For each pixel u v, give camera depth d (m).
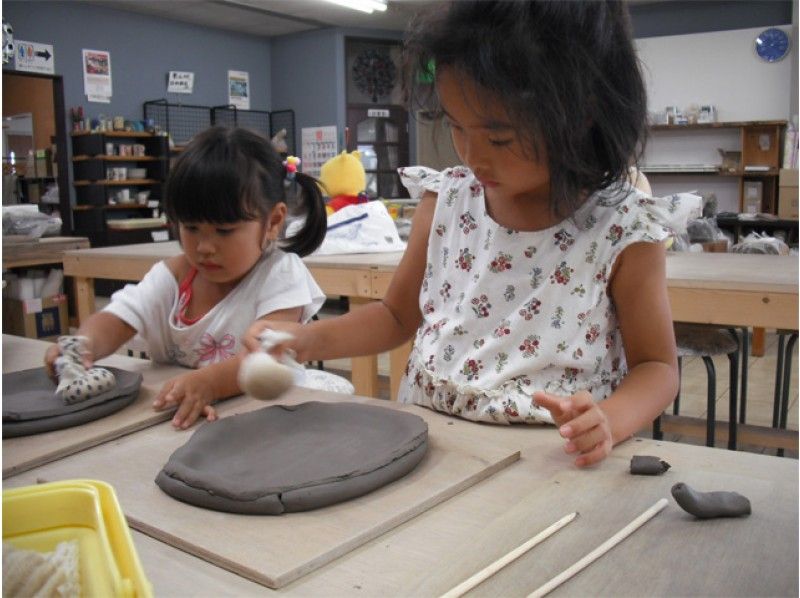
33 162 6.39
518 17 0.67
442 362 0.97
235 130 1.17
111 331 1.22
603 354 0.91
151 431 0.85
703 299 1.67
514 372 0.91
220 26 7.10
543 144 0.70
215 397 0.93
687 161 6.17
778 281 1.61
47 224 3.38
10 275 3.33
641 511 0.58
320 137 7.39
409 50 0.78
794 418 2.67
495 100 0.67
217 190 1.08
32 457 0.73
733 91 5.98
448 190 1.04
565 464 0.71
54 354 0.99
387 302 1.10
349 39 7.17
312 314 1.32
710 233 3.71
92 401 0.85
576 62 0.69
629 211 0.89
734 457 0.70
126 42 6.50
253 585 0.50
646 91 0.80
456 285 1.00
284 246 1.35
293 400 0.94
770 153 5.82
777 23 5.99
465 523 0.59
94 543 0.47
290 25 7.08
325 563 0.53
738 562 0.50
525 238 0.93
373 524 0.57
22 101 6.46
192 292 1.29
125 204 6.18
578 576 0.49
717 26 6.19
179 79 6.82
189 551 0.54
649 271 0.88
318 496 0.60
